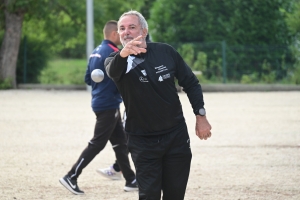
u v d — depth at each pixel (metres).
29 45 68.69
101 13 67.88
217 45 70.62
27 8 64.25
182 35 74.56
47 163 24.19
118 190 19.77
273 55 70.81
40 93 60.31
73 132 32.66
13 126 35.00
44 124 35.84
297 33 74.88
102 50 19.06
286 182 20.48
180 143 13.37
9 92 60.81
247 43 73.69
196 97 13.52
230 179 21.02
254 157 25.19
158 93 13.08
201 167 23.17
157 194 13.23
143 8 94.50
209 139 30.20
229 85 65.31
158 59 13.15
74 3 67.75
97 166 23.72
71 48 72.25
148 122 13.19
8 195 18.89
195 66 69.69
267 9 74.00
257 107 46.25
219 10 74.12
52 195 18.97
